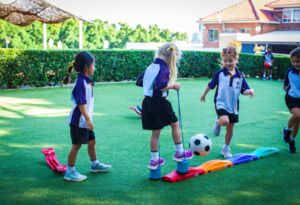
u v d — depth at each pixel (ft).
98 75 47.03
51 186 12.01
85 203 10.74
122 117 24.08
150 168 12.62
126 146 17.06
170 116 12.54
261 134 20.17
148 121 12.46
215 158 15.62
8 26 92.07
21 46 93.91
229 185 12.34
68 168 12.58
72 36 107.34
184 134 19.97
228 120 14.70
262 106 30.17
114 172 13.47
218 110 15.11
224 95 15.07
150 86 12.41
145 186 12.12
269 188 12.14
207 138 13.47
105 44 113.70
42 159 14.94
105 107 28.07
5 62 38.65
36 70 40.83
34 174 13.15
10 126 21.12
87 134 12.40
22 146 16.90
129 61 49.08
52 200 10.91
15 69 39.37
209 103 31.07
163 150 16.52
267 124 22.85
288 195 11.58
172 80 12.64
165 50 12.51
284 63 56.54
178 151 12.75
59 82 42.65
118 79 48.67
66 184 12.21
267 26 111.14
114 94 35.83
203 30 119.65
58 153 15.94
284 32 107.65
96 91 37.93
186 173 12.84
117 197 11.19
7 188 11.79
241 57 60.39
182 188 11.99
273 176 13.32
